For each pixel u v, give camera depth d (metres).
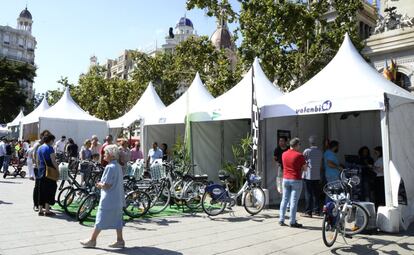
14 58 97.62
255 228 7.27
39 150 8.12
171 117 13.69
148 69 33.28
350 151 12.13
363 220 6.80
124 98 37.03
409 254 5.65
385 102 7.25
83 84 40.62
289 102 8.89
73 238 6.16
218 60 24.19
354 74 8.47
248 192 8.91
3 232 6.46
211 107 11.20
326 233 5.92
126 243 5.95
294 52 17.97
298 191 7.46
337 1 17.69
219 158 12.98
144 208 8.22
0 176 16.08
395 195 7.12
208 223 7.71
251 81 10.25
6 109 50.25
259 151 9.80
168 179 9.15
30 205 9.17
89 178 8.41
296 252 5.67
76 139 20.44
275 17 16.52
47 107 24.25
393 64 24.08
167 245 5.91
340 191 6.70
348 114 12.18
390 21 27.00
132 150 12.98
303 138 11.16
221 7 17.62
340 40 17.08
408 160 7.88
